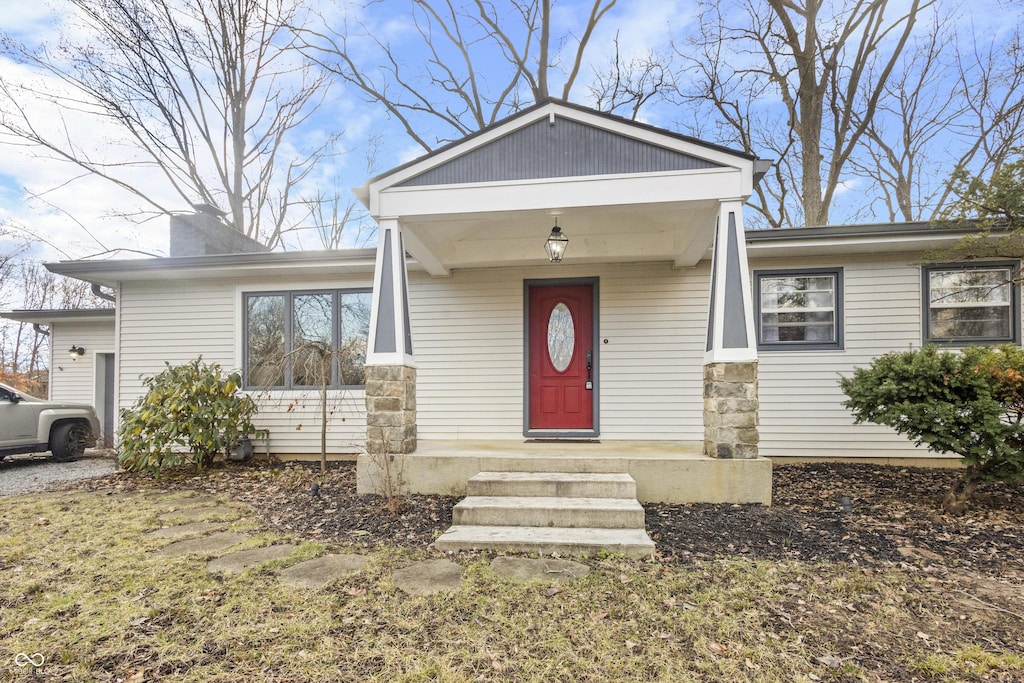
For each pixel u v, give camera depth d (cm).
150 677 230
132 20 1362
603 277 751
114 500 560
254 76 1608
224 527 453
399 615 286
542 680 229
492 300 772
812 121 1355
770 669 236
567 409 756
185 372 727
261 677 230
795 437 714
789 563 357
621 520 423
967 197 549
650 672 234
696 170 512
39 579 337
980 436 456
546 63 1467
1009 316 675
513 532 411
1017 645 257
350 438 793
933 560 364
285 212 1773
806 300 719
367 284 798
